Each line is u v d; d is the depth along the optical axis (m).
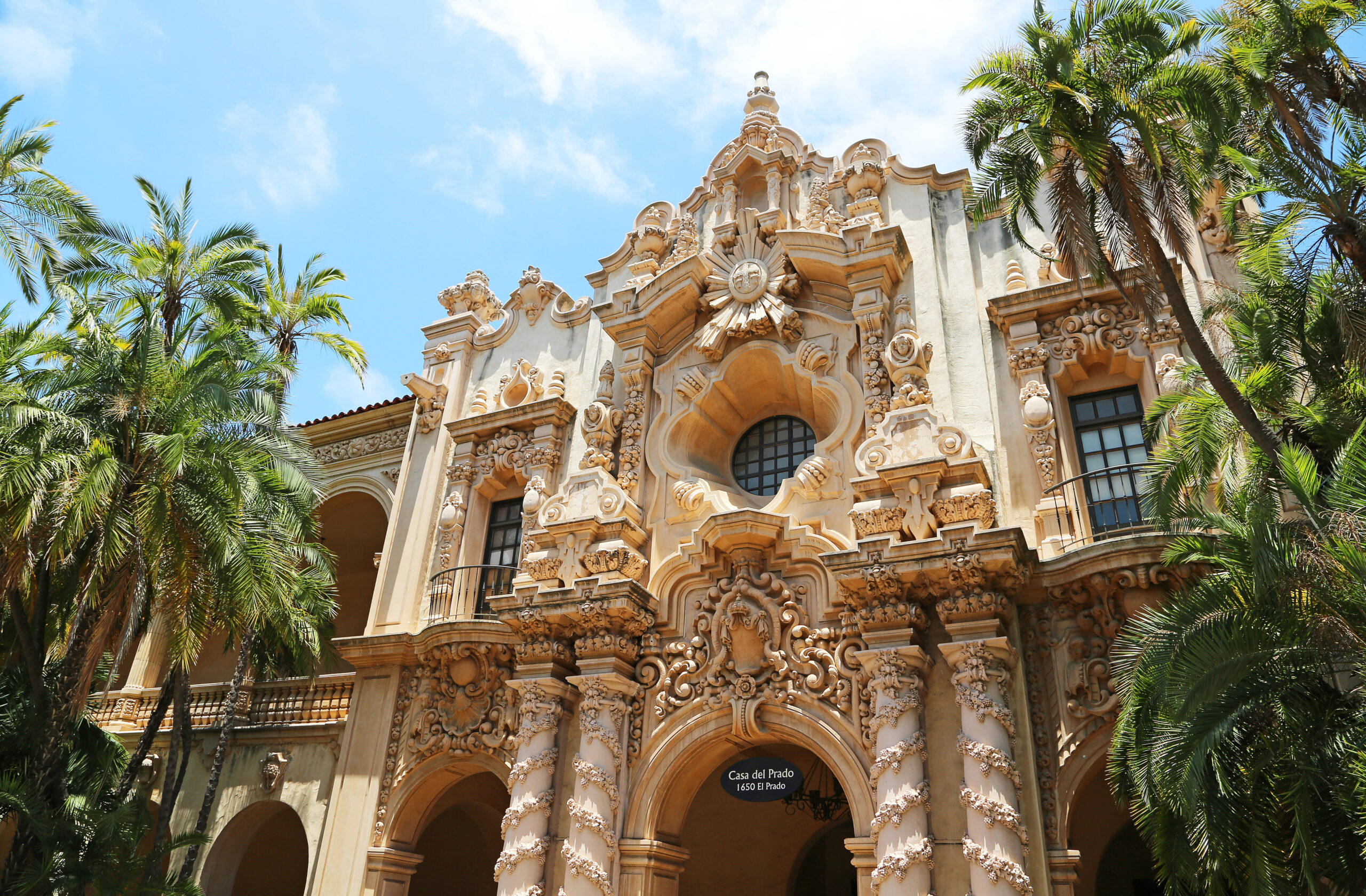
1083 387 15.87
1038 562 13.84
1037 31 12.02
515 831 15.13
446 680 17.84
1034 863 12.27
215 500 15.20
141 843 19.39
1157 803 10.30
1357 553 8.70
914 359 15.86
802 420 18.38
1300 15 12.05
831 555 14.22
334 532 26.58
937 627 14.10
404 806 17.27
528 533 18.41
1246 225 13.06
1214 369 10.79
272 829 22.16
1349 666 9.41
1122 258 15.62
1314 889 8.66
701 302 18.97
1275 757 9.38
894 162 18.64
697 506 16.95
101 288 19.34
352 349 22.38
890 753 13.10
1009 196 12.91
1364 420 9.86
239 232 19.69
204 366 16.67
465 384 21.97
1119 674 11.31
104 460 14.50
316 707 19.53
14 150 18.91
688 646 15.77
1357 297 11.24
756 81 21.22
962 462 14.48
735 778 14.55
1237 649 9.12
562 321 21.42
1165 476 11.80
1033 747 13.12
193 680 26.14
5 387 15.59
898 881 12.42
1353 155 11.91
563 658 16.30
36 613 16.33
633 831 14.89
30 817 14.43
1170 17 12.05
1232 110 11.83
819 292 17.91
